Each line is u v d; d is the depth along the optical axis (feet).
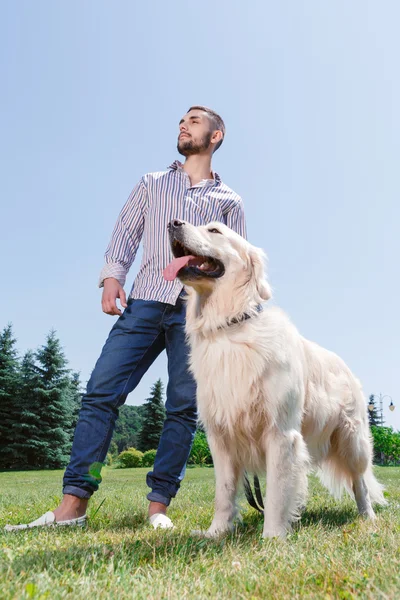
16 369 117.70
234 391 10.69
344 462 14.53
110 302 13.26
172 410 13.25
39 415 113.50
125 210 14.23
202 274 11.15
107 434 12.54
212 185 14.30
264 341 10.83
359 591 5.68
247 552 8.18
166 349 13.51
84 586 5.79
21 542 9.00
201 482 33.04
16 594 5.25
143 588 5.93
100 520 12.54
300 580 6.31
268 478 10.66
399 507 15.85
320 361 14.02
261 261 11.61
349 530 10.56
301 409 11.67
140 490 26.76
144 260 13.67
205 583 6.23
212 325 11.12
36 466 110.73
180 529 10.81
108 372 12.66
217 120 14.52
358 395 14.92
